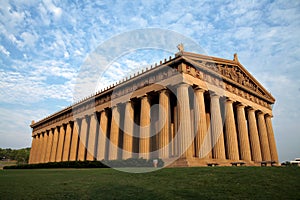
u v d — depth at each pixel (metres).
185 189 13.67
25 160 154.00
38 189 14.49
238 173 18.17
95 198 11.92
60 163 47.84
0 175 25.86
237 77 49.94
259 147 48.41
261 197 11.98
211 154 39.53
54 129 70.62
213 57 43.84
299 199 11.66
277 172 18.39
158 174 19.41
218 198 11.73
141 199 11.56
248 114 50.72
